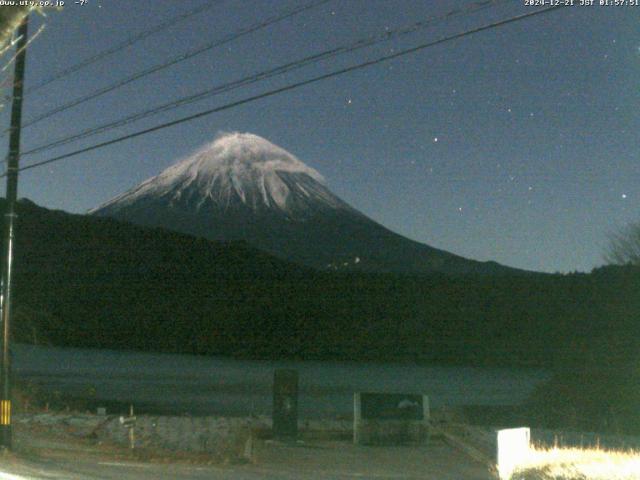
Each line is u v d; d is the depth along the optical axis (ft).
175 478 53.83
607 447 83.87
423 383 175.42
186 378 180.86
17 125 67.97
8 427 66.80
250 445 79.20
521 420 113.50
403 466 71.00
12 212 68.69
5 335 67.82
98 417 102.89
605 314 208.95
